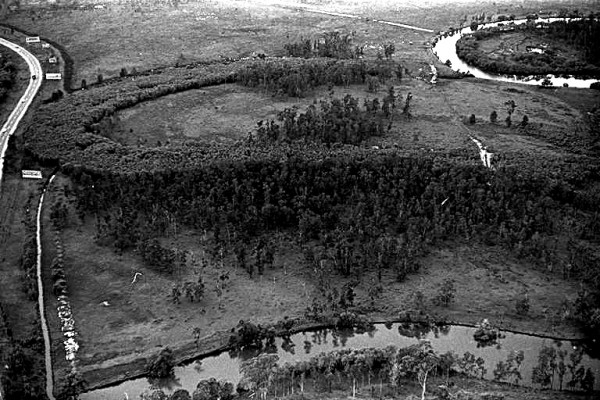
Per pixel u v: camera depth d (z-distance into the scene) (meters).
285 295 146.88
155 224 166.25
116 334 133.88
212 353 130.25
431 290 149.25
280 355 130.62
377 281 152.00
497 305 145.00
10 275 150.00
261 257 153.25
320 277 149.75
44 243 161.75
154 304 142.88
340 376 122.25
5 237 163.50
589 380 121.06
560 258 159.88
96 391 120.75
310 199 171.25
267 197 171.00
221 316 139.88
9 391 116.62
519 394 118.81
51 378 122.06
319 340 135.62
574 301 145.88
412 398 113.81
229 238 162.12
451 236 167.88
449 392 117.25
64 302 141.88
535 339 136.38
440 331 138.75
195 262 156.62
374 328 138.88
